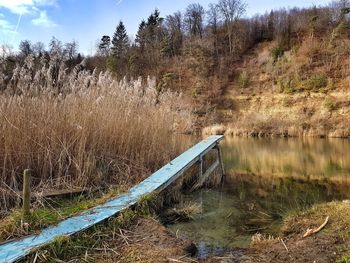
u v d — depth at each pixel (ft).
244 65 114.73
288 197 22.74
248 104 100.22
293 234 13.62
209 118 89.20
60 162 17.57
